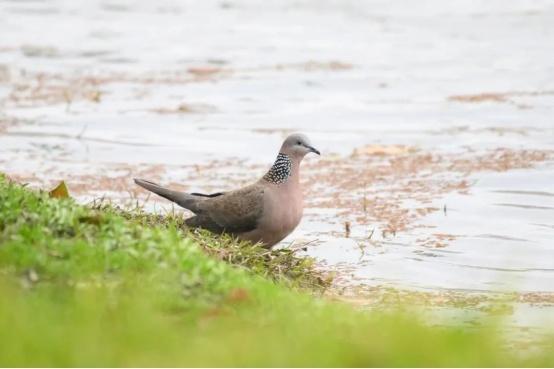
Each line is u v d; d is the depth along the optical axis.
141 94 23.83
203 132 20.84
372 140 20.08
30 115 21.89
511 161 18.47
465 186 17.33
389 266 14.00
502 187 17.25
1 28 31.56
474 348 8.66
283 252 13.12
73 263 9.97
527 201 16.64
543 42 27.83
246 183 17.59
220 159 19.03
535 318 11.82
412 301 12.41
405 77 24.94
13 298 9.11
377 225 15.65
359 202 16.66
